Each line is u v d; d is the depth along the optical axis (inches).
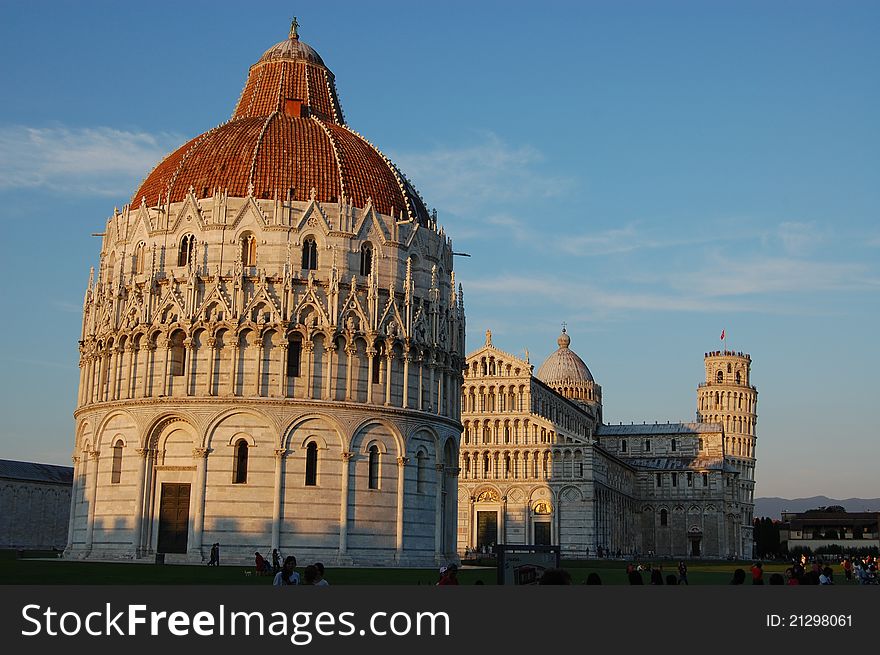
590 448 7578.7
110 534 4055.1
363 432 4079.7
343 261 4175.7
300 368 4030.5
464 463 7819.9
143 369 4069.9
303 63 4958.2
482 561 5423.2
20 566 3393.2
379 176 4503.0
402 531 4119.1
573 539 7514.8
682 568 3304.6
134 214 4335.6
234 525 3900.1
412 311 4306.1
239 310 4008.4
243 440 3964.1
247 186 4217.5
